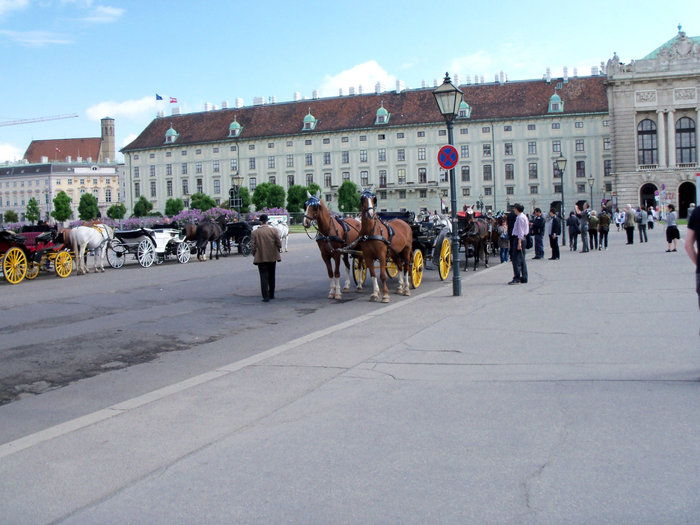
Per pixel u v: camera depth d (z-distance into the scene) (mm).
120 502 4668
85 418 6730
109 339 11719
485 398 6789
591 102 104062
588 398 6613
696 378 7156
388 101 114438
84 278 24078
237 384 7867
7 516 4512
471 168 108000
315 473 5012
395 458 5238
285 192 114312
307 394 7281
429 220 26500
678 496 4391
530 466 4965
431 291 17047
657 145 88750
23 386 8555
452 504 4398
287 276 23562
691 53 86938
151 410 6918
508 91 109188
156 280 22609
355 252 17078
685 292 14203
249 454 5488
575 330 10344
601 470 4840
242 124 121188
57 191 175250
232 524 4266
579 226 32594
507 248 26938
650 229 59188
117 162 190250
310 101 119875
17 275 22844
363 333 10977
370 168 112500
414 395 7035
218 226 33438
